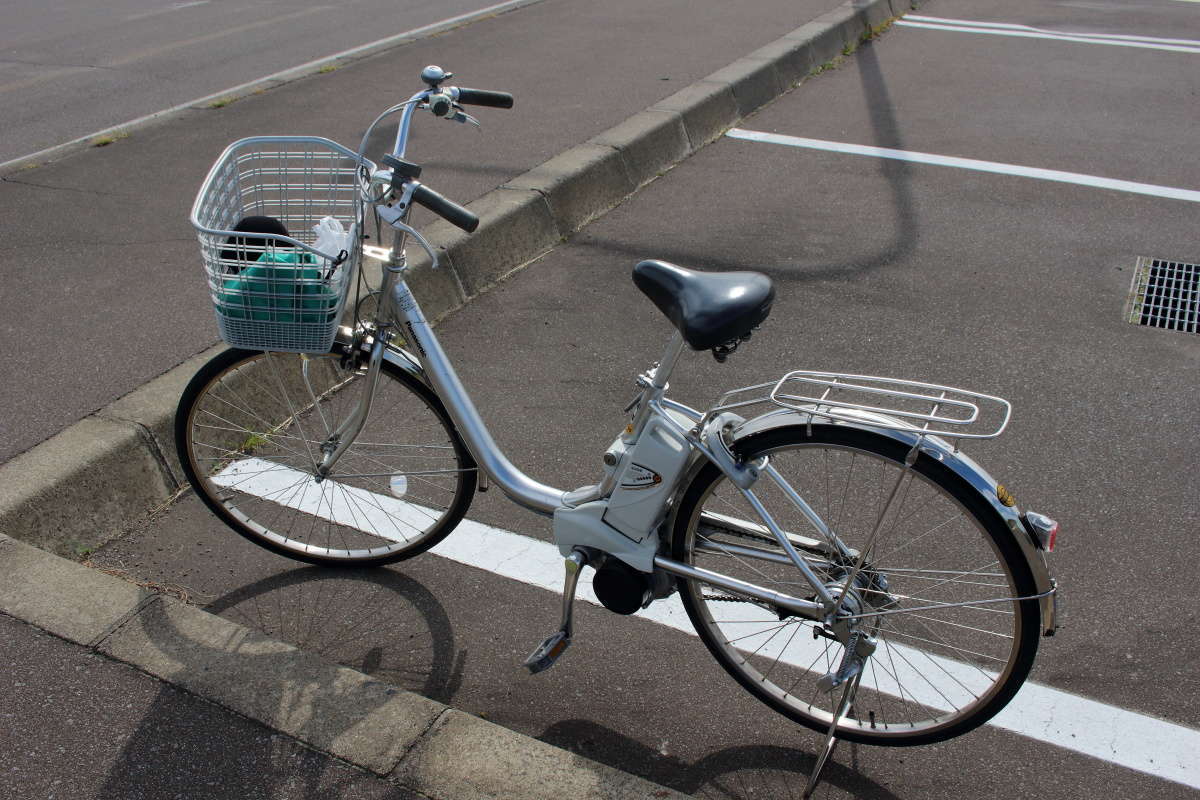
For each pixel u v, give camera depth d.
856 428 2.23
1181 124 7.02
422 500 3.42
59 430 3.37
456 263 4.67
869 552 2.45
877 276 4.88
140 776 2.25
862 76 8.38
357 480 3.48
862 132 6.96
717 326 2.15
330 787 2.23
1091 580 3.01
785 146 6.73
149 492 3.34
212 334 4.04
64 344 3.95
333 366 3.93
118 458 3.27
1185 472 3.46
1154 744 2.50
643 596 2.49
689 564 2.49
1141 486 3.40
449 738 2.33
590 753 2.52
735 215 5.62
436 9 10.85
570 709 2.64
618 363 4.20
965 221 5.48
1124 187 5.92
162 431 3.42
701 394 3.97
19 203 5.42
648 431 2.38
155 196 5.52
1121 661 2.74
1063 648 2.79
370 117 6.84
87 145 6.38
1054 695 2.65
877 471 3.48
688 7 10.23
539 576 3.10
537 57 8.40
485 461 2.71
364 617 2.94
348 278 2.51
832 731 2.42
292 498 3.40
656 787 2.22
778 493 3.38
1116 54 8.93
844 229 5.41
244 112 7.04
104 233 5.03
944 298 4.66
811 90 8.01
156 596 2.70
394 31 9.75
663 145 6.40
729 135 6.98
